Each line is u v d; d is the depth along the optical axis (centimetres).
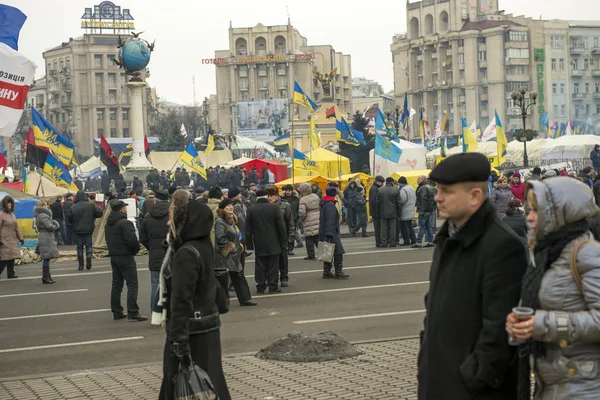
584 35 16262
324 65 18838
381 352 993
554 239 406
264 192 1628
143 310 1446
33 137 3009
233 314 1350
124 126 16525
